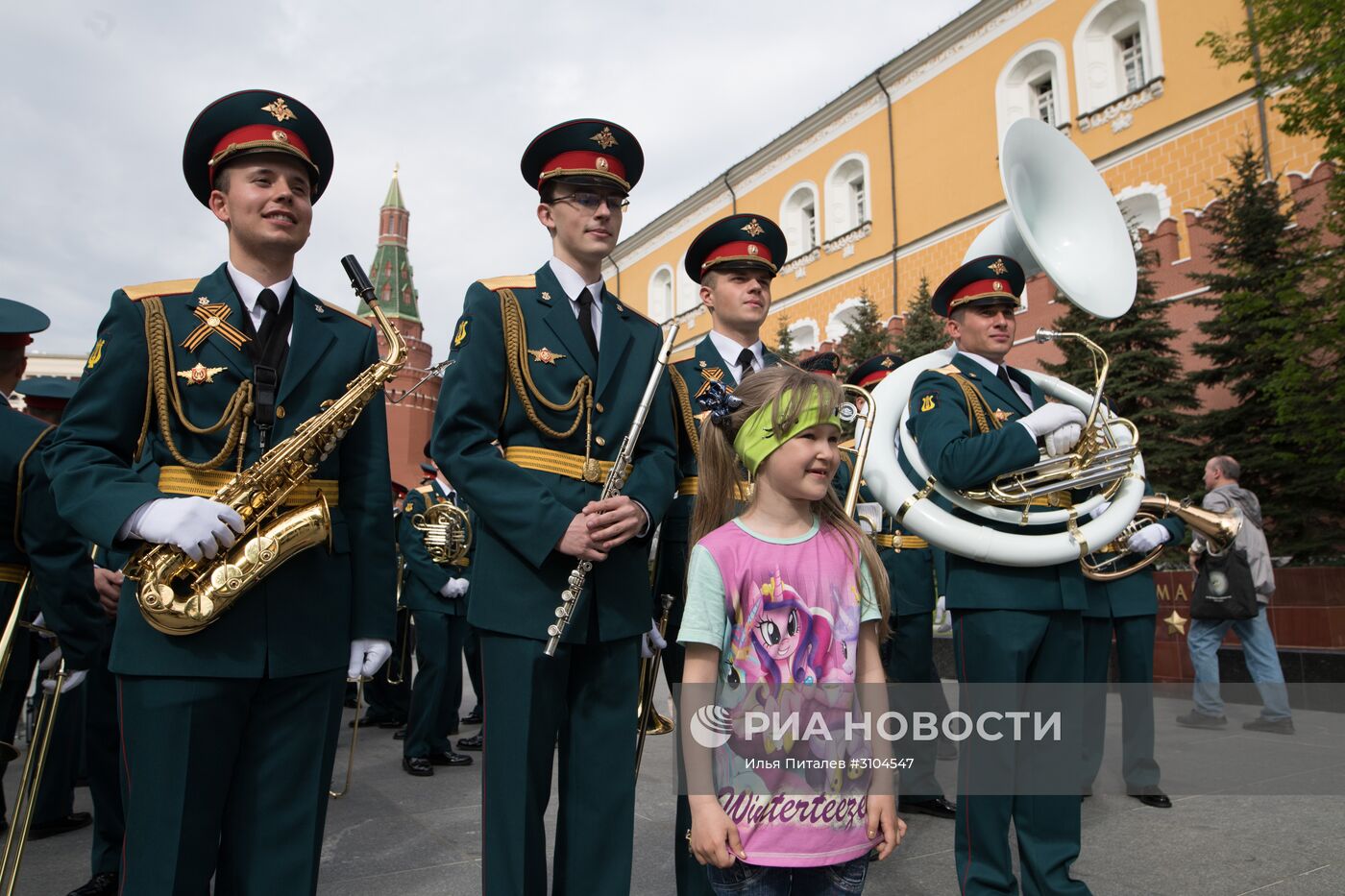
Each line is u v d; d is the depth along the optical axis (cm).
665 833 410
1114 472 329
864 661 214
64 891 358
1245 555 638
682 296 3416
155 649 219
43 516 312
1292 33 923
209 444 241
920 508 323
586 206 289
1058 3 2100
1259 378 1161
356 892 334
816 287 2769
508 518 246
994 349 360
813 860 189
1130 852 369
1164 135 1844
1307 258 1080
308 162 262
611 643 260
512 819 239
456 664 582
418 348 4838
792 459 212
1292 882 330
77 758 533
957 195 2322
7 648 322
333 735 249
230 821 231
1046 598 309
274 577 234
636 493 264
